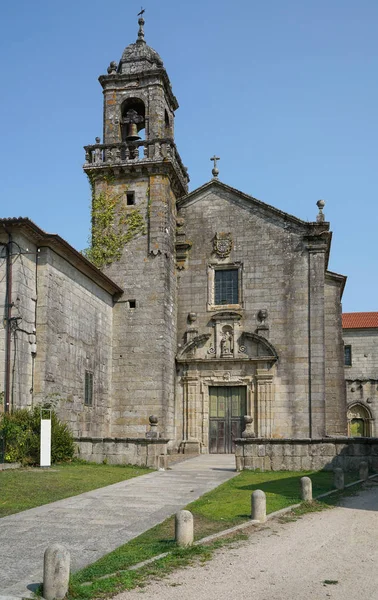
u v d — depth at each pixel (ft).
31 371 81.10
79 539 39.34
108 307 109.29
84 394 95.76
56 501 53.11
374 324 175.94
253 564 33.96
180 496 56.90
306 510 50.55
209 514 47.91
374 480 68.90
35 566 33.12
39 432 75.72
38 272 83.92
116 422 107.45
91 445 82.43
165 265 111.75
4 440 72.33
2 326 77.97
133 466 80.28
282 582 30.76
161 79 117.60
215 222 118.11
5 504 50.08
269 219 115.96
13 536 39.91
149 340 109.09
